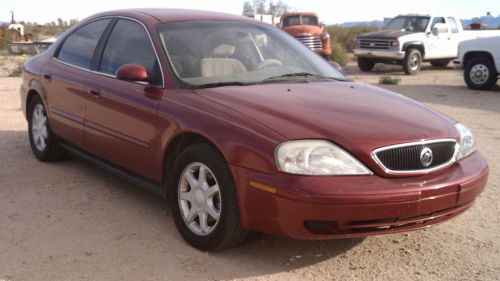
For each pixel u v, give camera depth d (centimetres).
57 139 602
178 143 425
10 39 3762
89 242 415
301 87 448
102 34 545
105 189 538
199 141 407
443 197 368
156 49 464
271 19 2808
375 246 418
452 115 1030
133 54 490
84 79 529
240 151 362
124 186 547
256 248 407
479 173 398
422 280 365
